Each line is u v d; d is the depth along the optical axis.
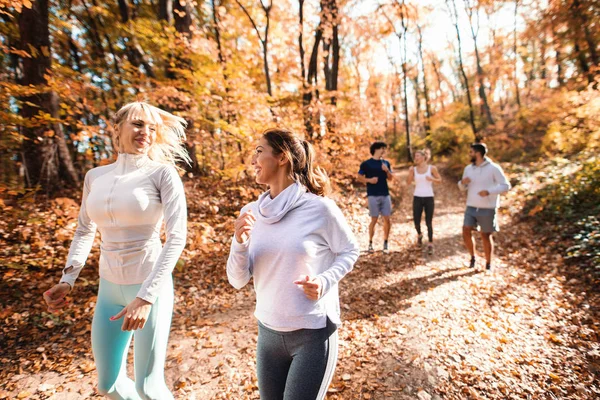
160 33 8.11
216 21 10.22
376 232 7.46
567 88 15.31
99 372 1.88
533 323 3.68
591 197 6.90
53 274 4.53
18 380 2.91
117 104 7.57
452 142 24.11
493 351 3.19
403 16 14.53
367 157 10.10
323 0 10.11
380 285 4.81
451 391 2.68
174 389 2.81
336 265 1.58
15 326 3.57
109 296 1.91
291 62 11.37
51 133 5.16
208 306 4.27
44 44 6.07
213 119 7.62
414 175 6.40
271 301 1.59
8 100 4.93
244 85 7.67
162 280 1.73
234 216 6.57
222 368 3.07
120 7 8.84
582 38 14.26
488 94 28.41
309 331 1.54
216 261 5.39
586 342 3.24
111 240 1.89
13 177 6.00
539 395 2.61
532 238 6.54
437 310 4.04
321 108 8.37
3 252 4.62
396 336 3.48
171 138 2.31
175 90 6.54
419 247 6.48
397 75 25.30
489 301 4.25
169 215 1.89
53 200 6.25
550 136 12.90
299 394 1.49
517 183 10.50
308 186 1.78
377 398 2.64
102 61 8.59
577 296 4.13
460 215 9.43
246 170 7.58
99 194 1.88
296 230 1.58
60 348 3.35
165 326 1.94
